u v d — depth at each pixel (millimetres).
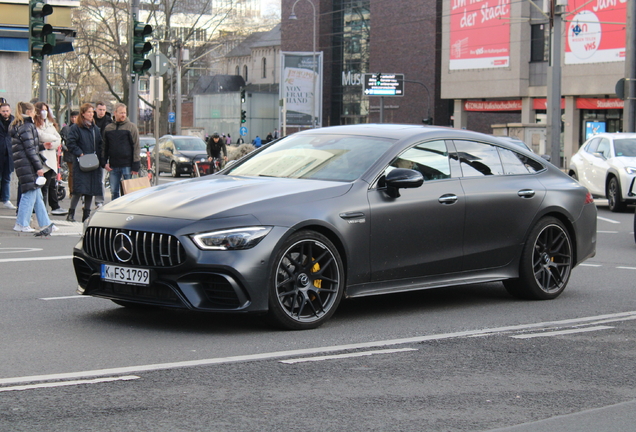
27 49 23062
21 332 7473
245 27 76688
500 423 4988
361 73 90438
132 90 21125
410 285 8453
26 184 15078
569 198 9805
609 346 7176
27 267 11578
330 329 7797
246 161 9172
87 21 70562
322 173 8383
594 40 54594
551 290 9664
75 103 115500
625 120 36156
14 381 5758
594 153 24484
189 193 7852
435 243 8578
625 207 22984
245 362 6418
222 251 7164
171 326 7797
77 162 17109
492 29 62188
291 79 80438
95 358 6508
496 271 9188
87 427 4785
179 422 4891
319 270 7770
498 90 62125
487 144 9430
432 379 5996
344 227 7836
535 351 6949
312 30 95375
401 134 8836
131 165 17219
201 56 73062
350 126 9398
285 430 4781
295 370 6184
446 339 7402
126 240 7426
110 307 8742
